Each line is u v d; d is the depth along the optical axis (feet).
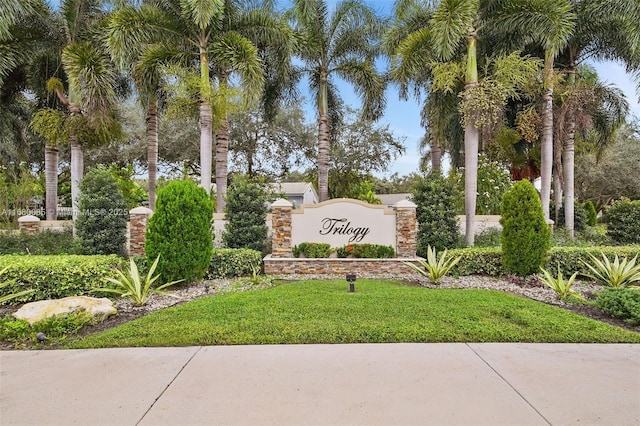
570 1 41.70
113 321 17.16
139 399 10.10
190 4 38.19
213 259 28.84
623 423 9.00
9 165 60.64
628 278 22.91
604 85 48.42
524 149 55.26
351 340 14.32
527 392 10.45
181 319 16.60
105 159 74.69
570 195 46.70
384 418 9.19
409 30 44.96
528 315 16.92
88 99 39.19
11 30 41.09
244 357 12.82
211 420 9.11
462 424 8.95
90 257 24.44
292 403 9.87
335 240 33.19
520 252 26.03
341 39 53.93
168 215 24.43
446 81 37.17
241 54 40.24
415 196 37.47
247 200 36.45
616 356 12.91
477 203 51.08
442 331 15.03
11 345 14.05
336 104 59.82
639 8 38.06
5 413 9.41
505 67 36.19
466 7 34.17
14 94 52.60
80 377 11.38
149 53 42.27
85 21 44.91
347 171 77.05
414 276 29.71
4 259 22.75
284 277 29.48
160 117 57.47
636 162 77.30
